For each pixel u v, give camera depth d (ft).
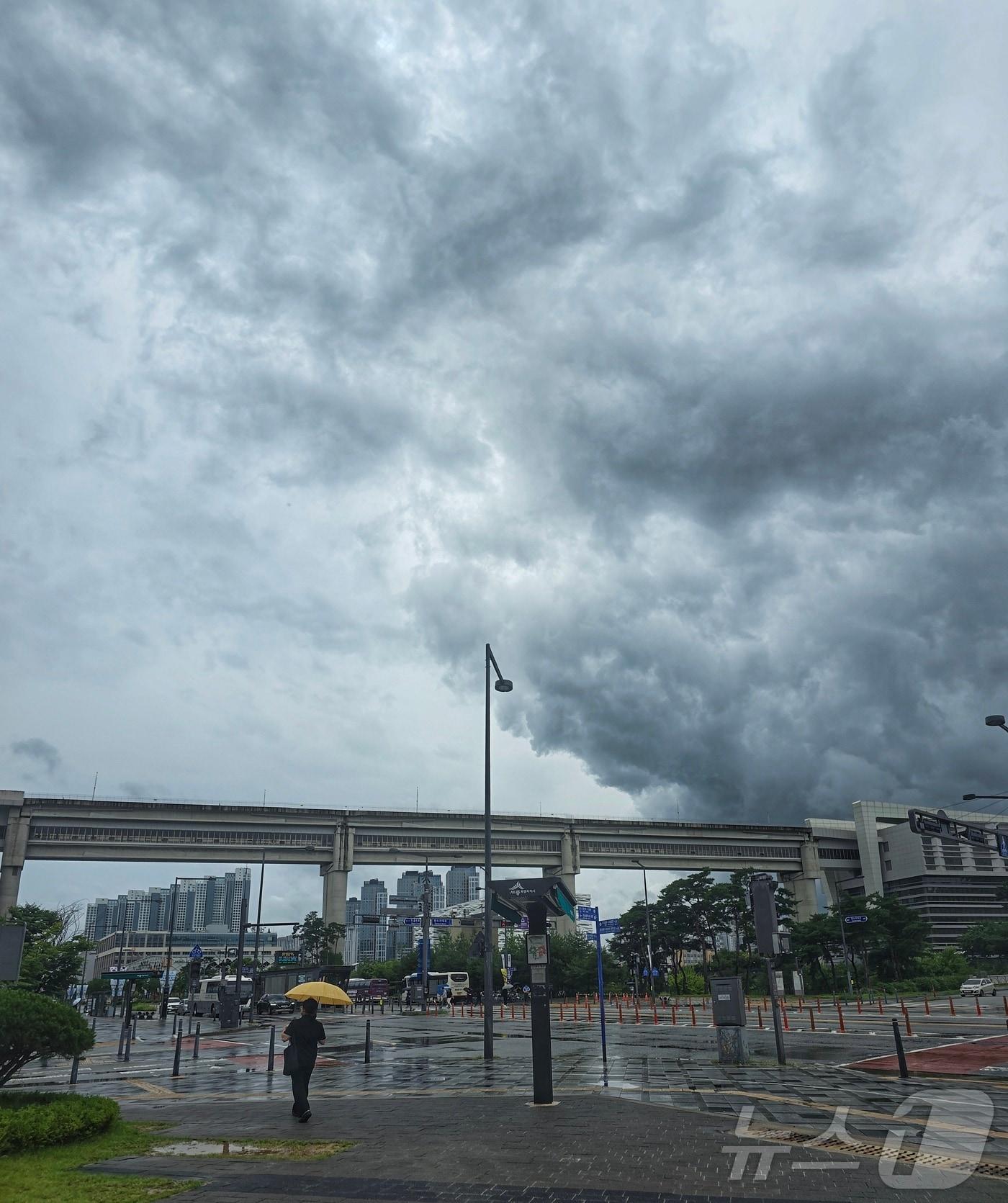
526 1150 35.65
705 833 388.98
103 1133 40.96
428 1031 126.00
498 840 357.82
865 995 236.43
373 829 337.93
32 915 230.27
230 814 317.83
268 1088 62.44
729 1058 66.49
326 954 318.65
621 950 325.62
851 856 449.06
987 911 425.69
